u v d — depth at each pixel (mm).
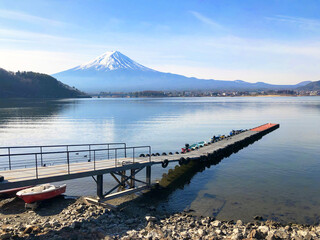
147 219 17328
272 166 32500
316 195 22906
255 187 24891
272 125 70250
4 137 55406
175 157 29312
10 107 148500
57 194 21297
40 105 170625
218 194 23172
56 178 17781
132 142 49906
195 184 25797
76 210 18656
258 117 99875
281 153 40000
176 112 122812
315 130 65312
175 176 28500
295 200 21844
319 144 47156
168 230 15711
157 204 20953
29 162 35344
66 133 60625
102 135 57812
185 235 15086
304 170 30625
